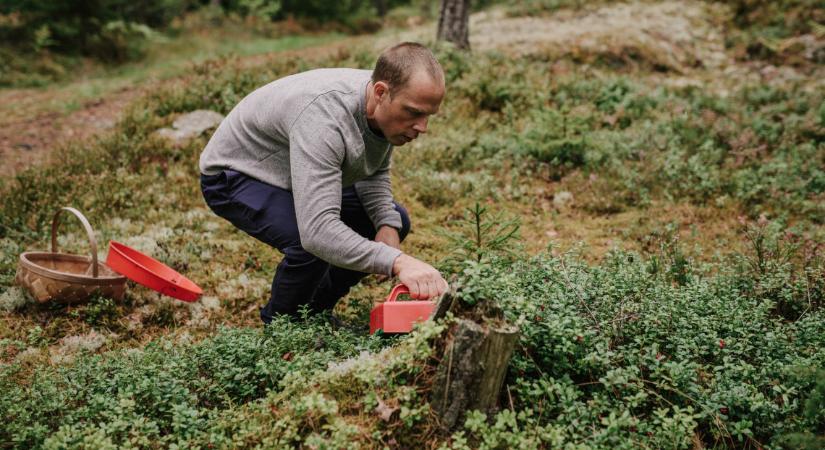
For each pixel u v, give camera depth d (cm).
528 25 1239
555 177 638
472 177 614
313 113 273
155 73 1178
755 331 294
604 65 1030
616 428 220
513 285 248
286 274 313
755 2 1258
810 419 236
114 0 1462
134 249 445
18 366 305
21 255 403
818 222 527
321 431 230
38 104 1002
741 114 784
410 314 260
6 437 243
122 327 387
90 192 562
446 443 215
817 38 1148
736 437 247
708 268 386
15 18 1352
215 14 1819
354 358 263
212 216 547
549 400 240
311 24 2000
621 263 358
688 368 254
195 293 411
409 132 275
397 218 342
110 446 219
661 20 1244
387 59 260
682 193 586
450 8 984
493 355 217
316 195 269
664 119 741
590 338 260
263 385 277
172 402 256
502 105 799
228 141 317
